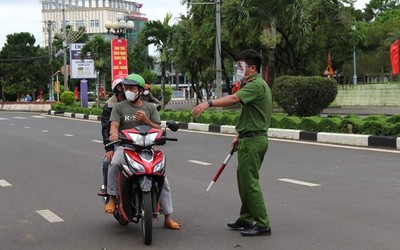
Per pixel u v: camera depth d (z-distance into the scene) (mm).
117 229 6520
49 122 30000
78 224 6809
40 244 5941
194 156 13141
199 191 8711
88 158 13383
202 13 33531
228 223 6535
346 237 5840
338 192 8250
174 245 5758
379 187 8523
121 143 5832
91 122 29250
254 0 25062
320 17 35062
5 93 62250
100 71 44531
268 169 10641
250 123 5879
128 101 6180
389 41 52406
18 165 12391
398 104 39312
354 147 13586
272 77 26312
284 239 5852
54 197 8562
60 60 64438
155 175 5629
